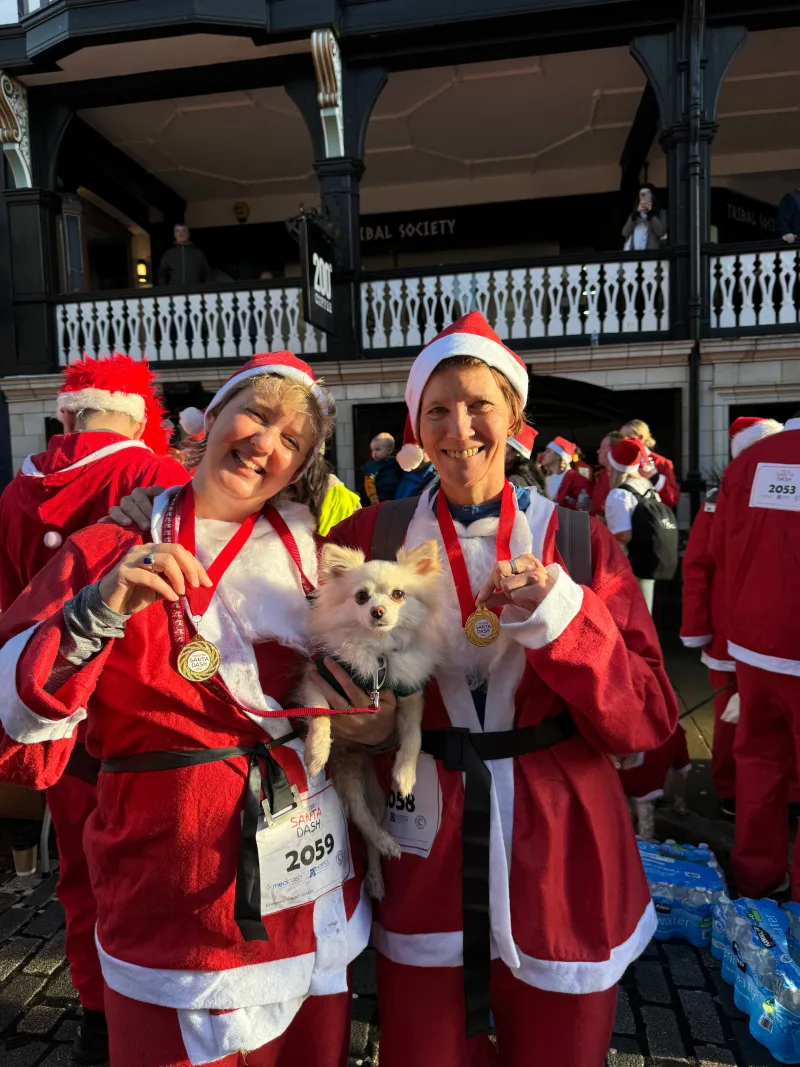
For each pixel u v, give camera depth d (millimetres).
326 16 8242
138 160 11859
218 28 8258
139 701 1321
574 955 1360
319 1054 1384
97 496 2279
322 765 1380
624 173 11883
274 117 10484
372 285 9234
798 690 2803
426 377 1526
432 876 1425
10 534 2369
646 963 2836
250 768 1343
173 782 1304
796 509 2783
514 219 12602
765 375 8516
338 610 1481
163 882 1294
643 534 4746
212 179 12594
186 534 1406
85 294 9766
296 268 13414
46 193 9664
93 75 9203
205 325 9953
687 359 8633
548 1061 1365
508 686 1465
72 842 2186
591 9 8195
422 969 1409
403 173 12359
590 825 1443
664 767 2580
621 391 8891
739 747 3139
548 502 1610
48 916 3229
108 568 1336
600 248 12453
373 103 8852
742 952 2570
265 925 1304
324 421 1562
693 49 8188
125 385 2506
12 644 1183
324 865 1400
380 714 1452
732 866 3188
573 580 1492
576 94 10008
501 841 1391
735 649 3041
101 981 2303
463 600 1516
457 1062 1399
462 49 8578
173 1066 1252
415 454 3023
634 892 1502
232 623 1395
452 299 9195
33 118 9594
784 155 11773
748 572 2955
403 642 1453
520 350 8891
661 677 1482
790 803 3984
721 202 11984
